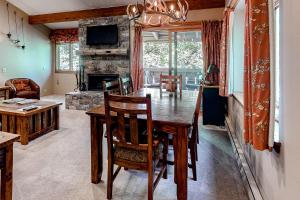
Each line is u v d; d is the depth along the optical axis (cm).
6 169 155
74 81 823
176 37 581
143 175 251
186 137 197
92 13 650
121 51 610
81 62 674
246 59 184
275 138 163
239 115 322
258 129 158
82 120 490
